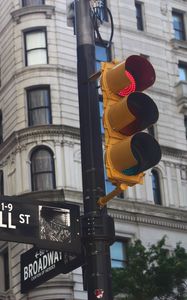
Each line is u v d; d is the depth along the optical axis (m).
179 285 23.47
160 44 46.34
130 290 23.11
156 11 47.38
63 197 37.50
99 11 9.38
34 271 8.61
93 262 7.51
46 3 42.69
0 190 42.00
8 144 40.88
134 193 40.25
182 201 42.06
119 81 7.40
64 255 8.07
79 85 8.47
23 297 36.31
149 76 7.69
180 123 44.84
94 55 8.62
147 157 7.24
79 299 35.47
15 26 42.78
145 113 7.30
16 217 7.67
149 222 39.91
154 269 23.47
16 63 41.88
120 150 7.03
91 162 8.00
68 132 39.38
